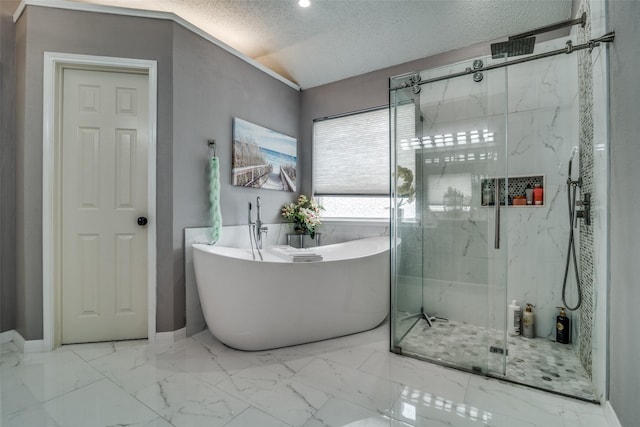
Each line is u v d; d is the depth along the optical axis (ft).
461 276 7.19
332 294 7.12
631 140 3.87
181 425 4.33
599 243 4.98
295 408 4.71
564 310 7.18
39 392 5.09
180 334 7.20
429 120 7.63
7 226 6.96
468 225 7.08
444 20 8.14
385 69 10.43
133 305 7.17
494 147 6.61
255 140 9.61
